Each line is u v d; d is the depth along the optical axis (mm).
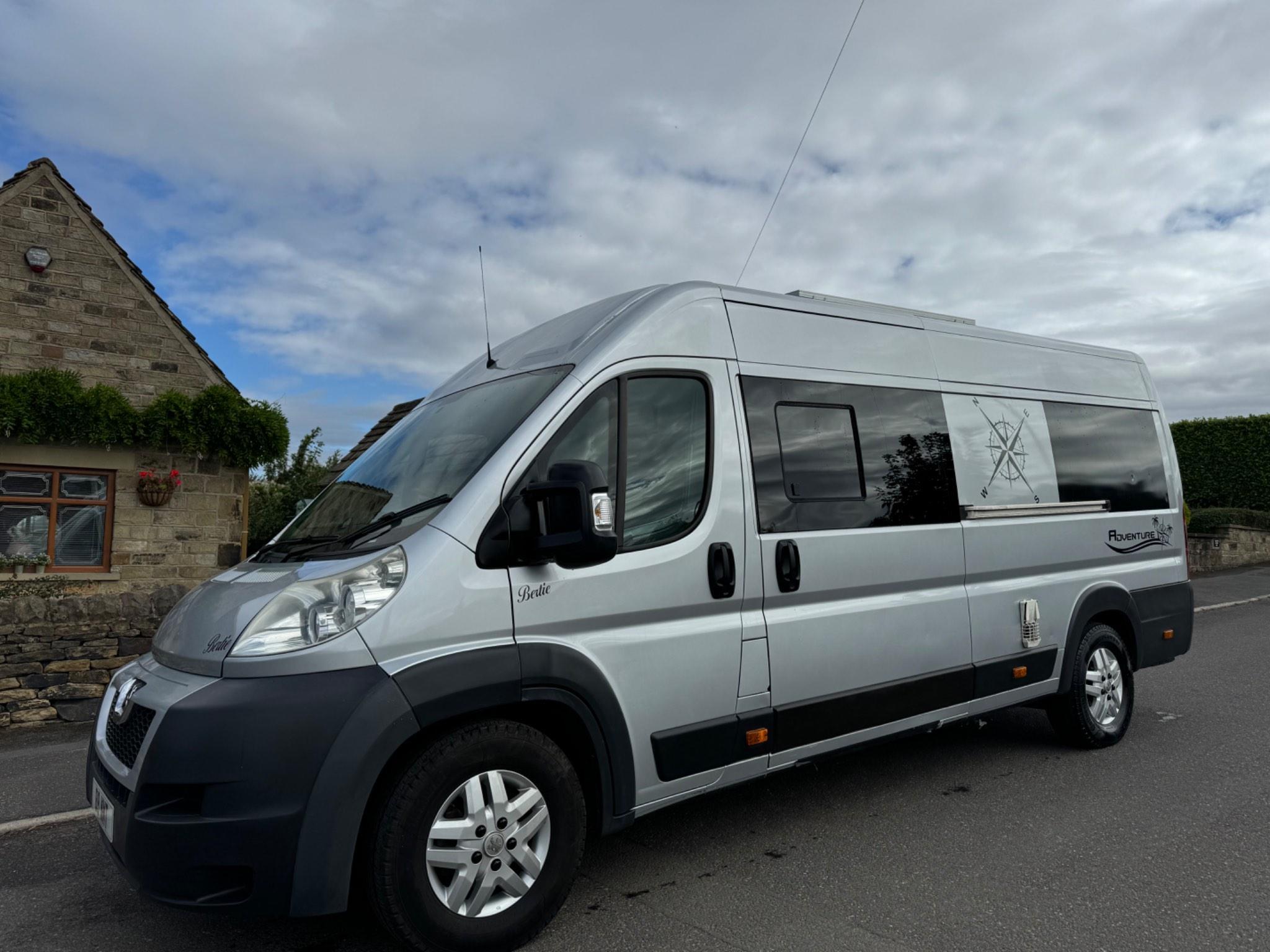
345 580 2818
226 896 2578
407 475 3436
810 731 3805
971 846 3920
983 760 5262
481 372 4059
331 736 2629
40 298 11539
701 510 3561
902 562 4242
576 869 3131
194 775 2555
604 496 2990
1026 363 5285
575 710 3125
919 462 4449
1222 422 20766
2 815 4621
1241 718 6203
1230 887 3477
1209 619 11383
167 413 11609
